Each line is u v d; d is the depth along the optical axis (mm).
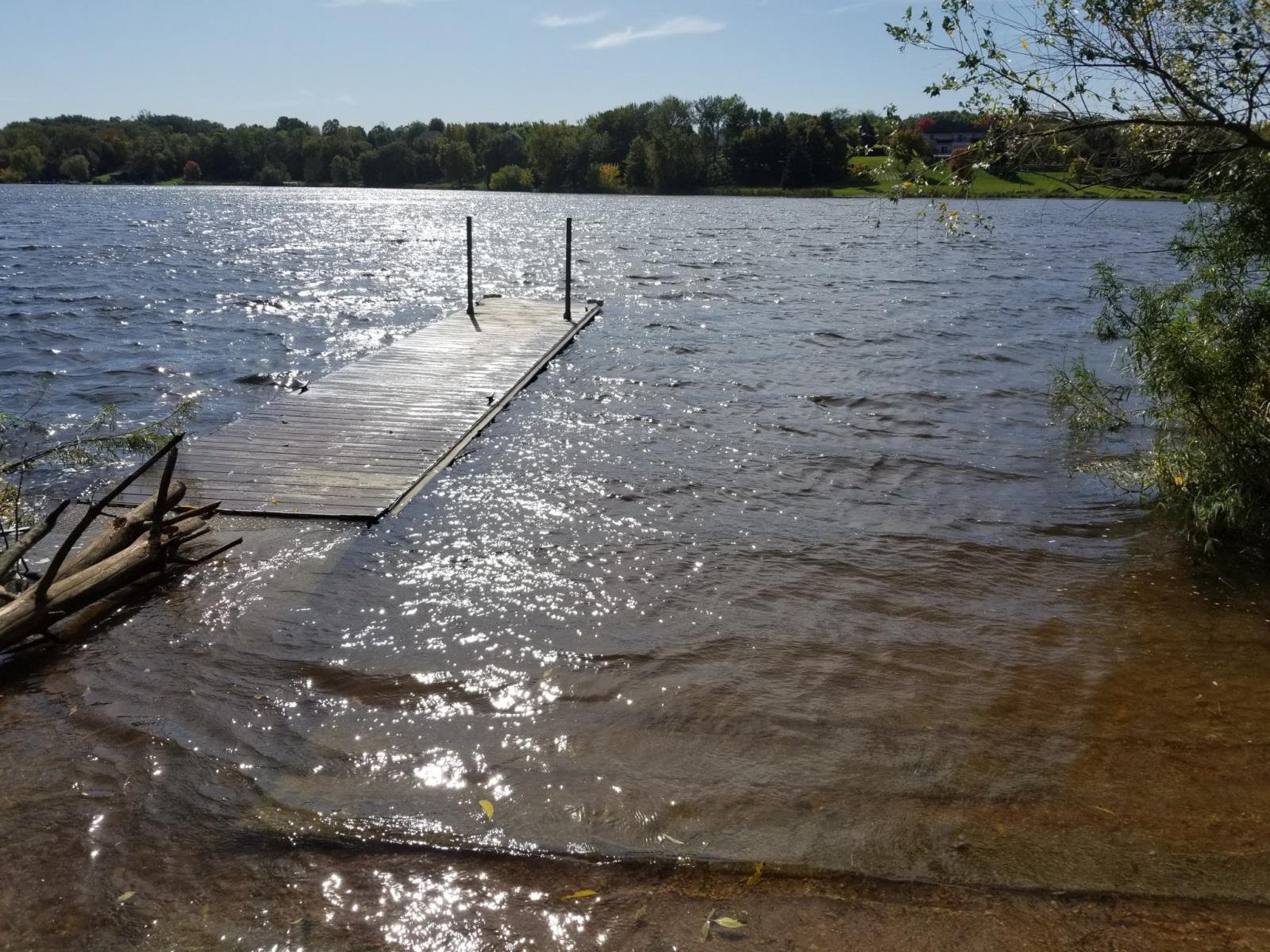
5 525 7633
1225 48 6559
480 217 66562
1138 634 6148
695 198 110250
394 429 10391
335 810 4270
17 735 4828
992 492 9125
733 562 7324
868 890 3799
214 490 8422
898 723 5070
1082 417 11547
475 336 15984
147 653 5715
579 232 50594
